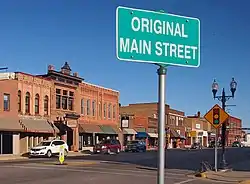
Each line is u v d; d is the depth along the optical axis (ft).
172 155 155.22
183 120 330.95
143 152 186.19
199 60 14.65
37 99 152.76
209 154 166.09
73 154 152.97
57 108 164.04
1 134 134.51
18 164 94.27
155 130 267.80
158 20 14.02
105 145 162.91
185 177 68.90
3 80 136.46
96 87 194.90
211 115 73.15
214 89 79.77
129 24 13.62
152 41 13.89
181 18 14.40
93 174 71.87
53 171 76.48
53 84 161.79
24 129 141.38
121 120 232.73
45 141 137.18
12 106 139.33
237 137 435.53
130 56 13.58
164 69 14.08
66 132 168.25
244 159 130.93
